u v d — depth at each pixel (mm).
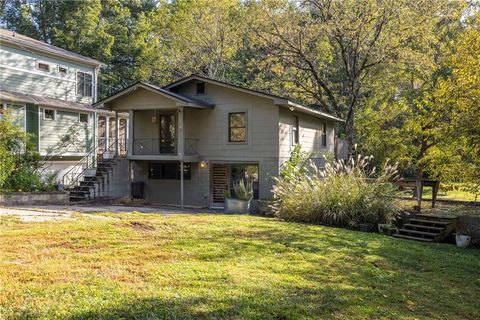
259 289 4949
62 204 14062
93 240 6941
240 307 4281
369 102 25406
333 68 26141
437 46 22781
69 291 4340
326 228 10867
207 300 4391
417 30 20562
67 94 21031
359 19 20469
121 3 38438
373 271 6777
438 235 11516
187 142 17359
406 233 12141
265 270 5930
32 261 5430
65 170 19953
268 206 13867
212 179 17281
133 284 4723
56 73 20438
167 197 18000
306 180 13352
